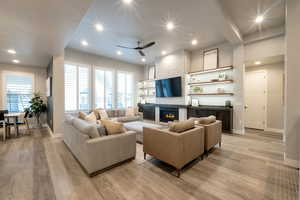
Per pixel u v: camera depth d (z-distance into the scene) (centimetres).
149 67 745
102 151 207
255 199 155
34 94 525
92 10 278
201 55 519
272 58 392
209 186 177
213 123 293
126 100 708
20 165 231
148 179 193
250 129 486
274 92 457
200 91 521
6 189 172
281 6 279
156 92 635
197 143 237
